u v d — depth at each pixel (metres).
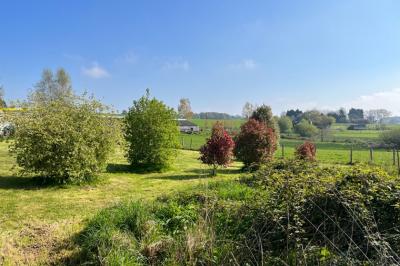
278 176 5.56
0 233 6.31
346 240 4.49
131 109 16.12
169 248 5.01
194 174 14.97
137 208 6.12
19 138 11.13
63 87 52.09
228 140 14.86
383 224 4.65
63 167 11.20
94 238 5.44
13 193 9.95
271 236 4.84
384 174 5.34
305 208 4.90
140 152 15.72
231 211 5.70
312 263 4.30
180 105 83.06
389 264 3.88
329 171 6.03
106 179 12.65
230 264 4.56
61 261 5.22
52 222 7.02
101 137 12.18
